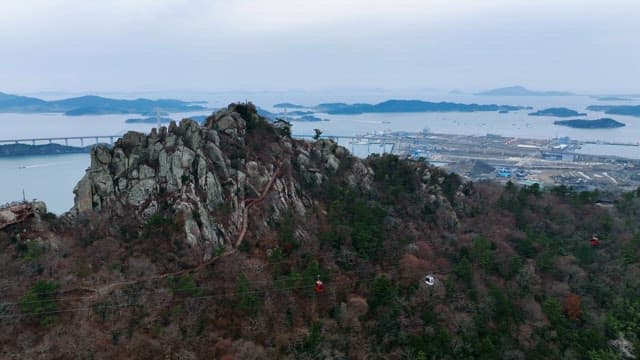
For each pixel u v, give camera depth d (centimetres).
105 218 9775
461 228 13050
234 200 10438
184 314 8206
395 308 9269
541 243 12519
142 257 9050
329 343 8538
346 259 10119
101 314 7994
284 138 13038
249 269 9162
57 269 8644
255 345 8044
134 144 10769
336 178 12950
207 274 8981
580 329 10231
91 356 7419
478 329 9519
